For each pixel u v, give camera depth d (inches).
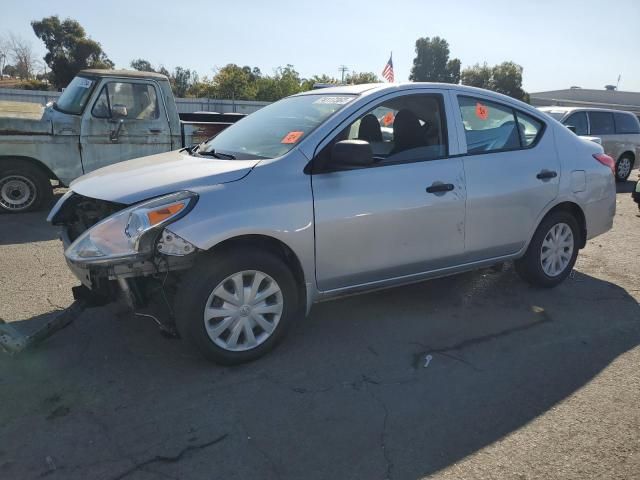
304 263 135.5
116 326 153.5
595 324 163.3
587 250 250.8
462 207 159.0
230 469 97.0
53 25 1526.8
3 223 278.2
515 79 2183.8
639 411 118.2
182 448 102.3
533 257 183.9
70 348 140.8
